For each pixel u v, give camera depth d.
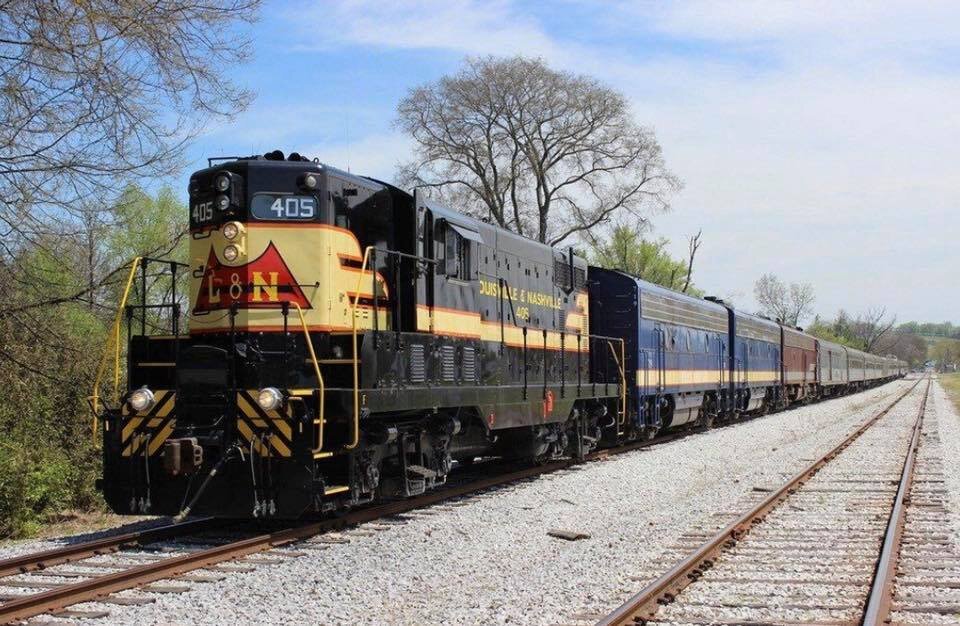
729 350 31.98
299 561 9.12
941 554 9.48
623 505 13.09
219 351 10.33
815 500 13.58
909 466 17.80
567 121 43.47
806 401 50.19
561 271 18.59
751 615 7.11
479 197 43.97
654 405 23.05
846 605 7.36
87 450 14.53
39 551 9.98
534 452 16.16
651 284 23.95
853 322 162.62
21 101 12.52
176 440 9.80
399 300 11.56
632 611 6.92
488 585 8.29
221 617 7.20
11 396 14.12
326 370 10.74
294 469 9.98
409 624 7.03
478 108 42.81
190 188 11.30
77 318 16.58
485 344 14.38
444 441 12.99
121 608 7.38
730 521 11.64
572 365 18.61
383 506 12.16
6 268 13.45
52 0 12.26
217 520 11.45
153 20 12.80
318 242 10.88
